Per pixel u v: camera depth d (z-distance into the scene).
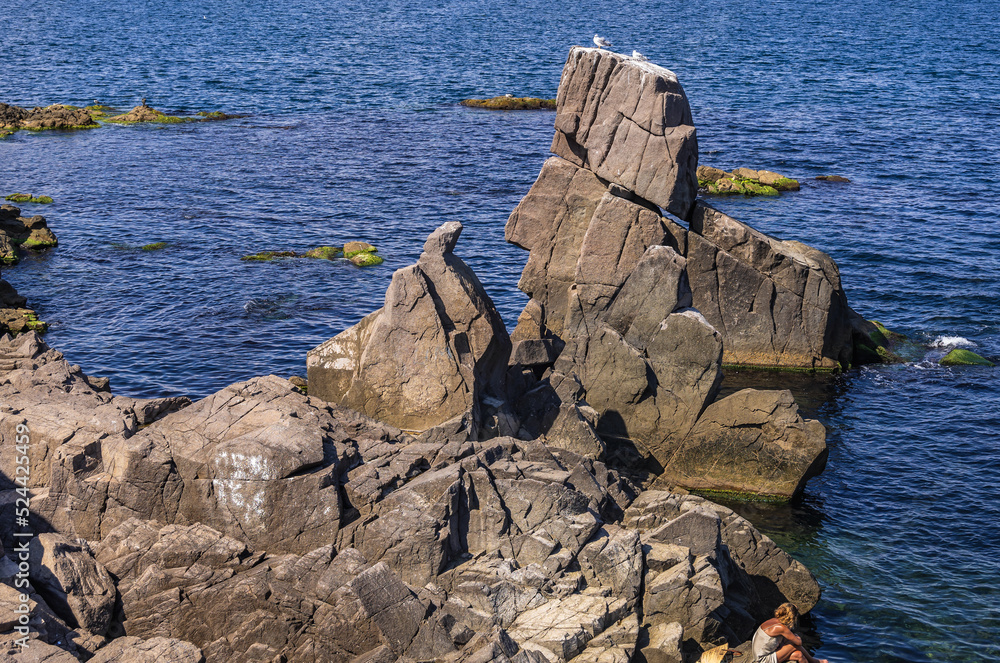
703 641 16.02
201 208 55.94
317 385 21.41
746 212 55.25
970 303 40.69
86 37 150.12
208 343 35.62
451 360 20.09
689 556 16.75
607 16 198.25
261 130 80.81
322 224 52.97
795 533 23.73
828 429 29.61
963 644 18.88
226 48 138.12
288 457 15.44
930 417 30.36
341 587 14.38
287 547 15.57
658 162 29.62
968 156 70.19
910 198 58.28
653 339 27.50
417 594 14.74
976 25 175.12
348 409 19.23
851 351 35.09
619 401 27.39
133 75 111.69
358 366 21.06
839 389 32.78
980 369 34.25
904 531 23.64
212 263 45.84
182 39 149.25
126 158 69.19
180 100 95.94
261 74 113.06
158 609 14.57
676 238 33.00
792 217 54.16
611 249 28.72
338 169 66.00
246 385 18.69
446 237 21.25
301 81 108.00
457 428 19.08
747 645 16.36
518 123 84.44
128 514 15.80
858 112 89.00
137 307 39.62
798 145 74.38
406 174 64.56
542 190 31.38
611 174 30.25
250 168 66.19
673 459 26.97
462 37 156.12
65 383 19.20
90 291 41.59
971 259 46.22
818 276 33.59
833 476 26.66
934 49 138.00
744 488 26.05
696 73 112.81
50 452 16.30
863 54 132.12
